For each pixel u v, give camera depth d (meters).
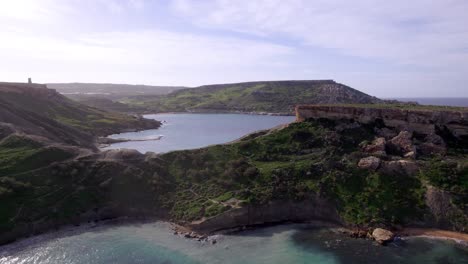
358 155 85.44
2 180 75.75
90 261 59.62
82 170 85.50
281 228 72.44
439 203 71.81
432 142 88.06
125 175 85.56
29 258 60.66
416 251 61.78
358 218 71.50
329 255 61.00
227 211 72.88
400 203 73.12
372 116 97.00
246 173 83.94
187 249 63.94
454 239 65.50
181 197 80.94
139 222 76.56
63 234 70.38
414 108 98.50
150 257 61.00
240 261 59.47
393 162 80.25
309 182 80.69
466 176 75.06
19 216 70.62
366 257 60.12
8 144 91.19
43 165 84.56
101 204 79.12
